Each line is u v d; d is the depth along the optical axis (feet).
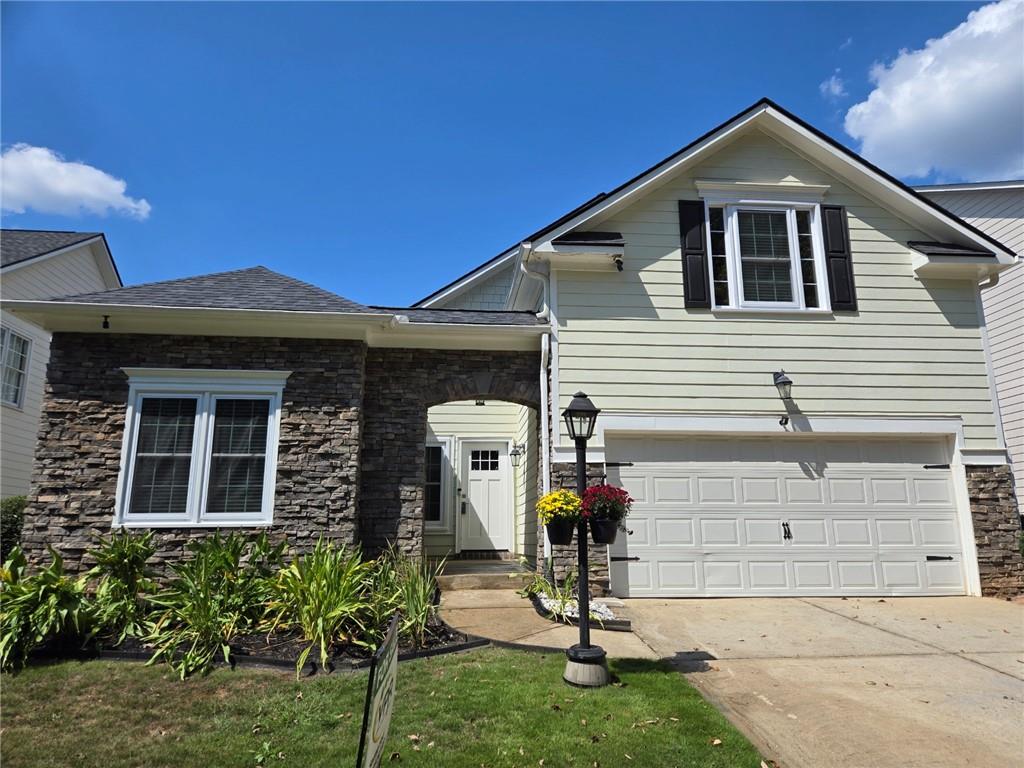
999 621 22.36
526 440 36.42
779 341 28.58
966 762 11.28
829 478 27.99
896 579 27.20
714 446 27.99
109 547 20.24
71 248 45.27
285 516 24.80
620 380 27.84
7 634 16.29
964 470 27.94
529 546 35.17
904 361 28.73
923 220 29.86
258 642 17.48
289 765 10.76
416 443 27.68
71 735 12.08
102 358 25.22
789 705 13.98
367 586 20.48
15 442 40.11
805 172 30.42
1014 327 39.01
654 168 28.78
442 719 12.67
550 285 28.53
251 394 25.66
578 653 14.83
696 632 20.72
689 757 11.16
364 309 26.50
